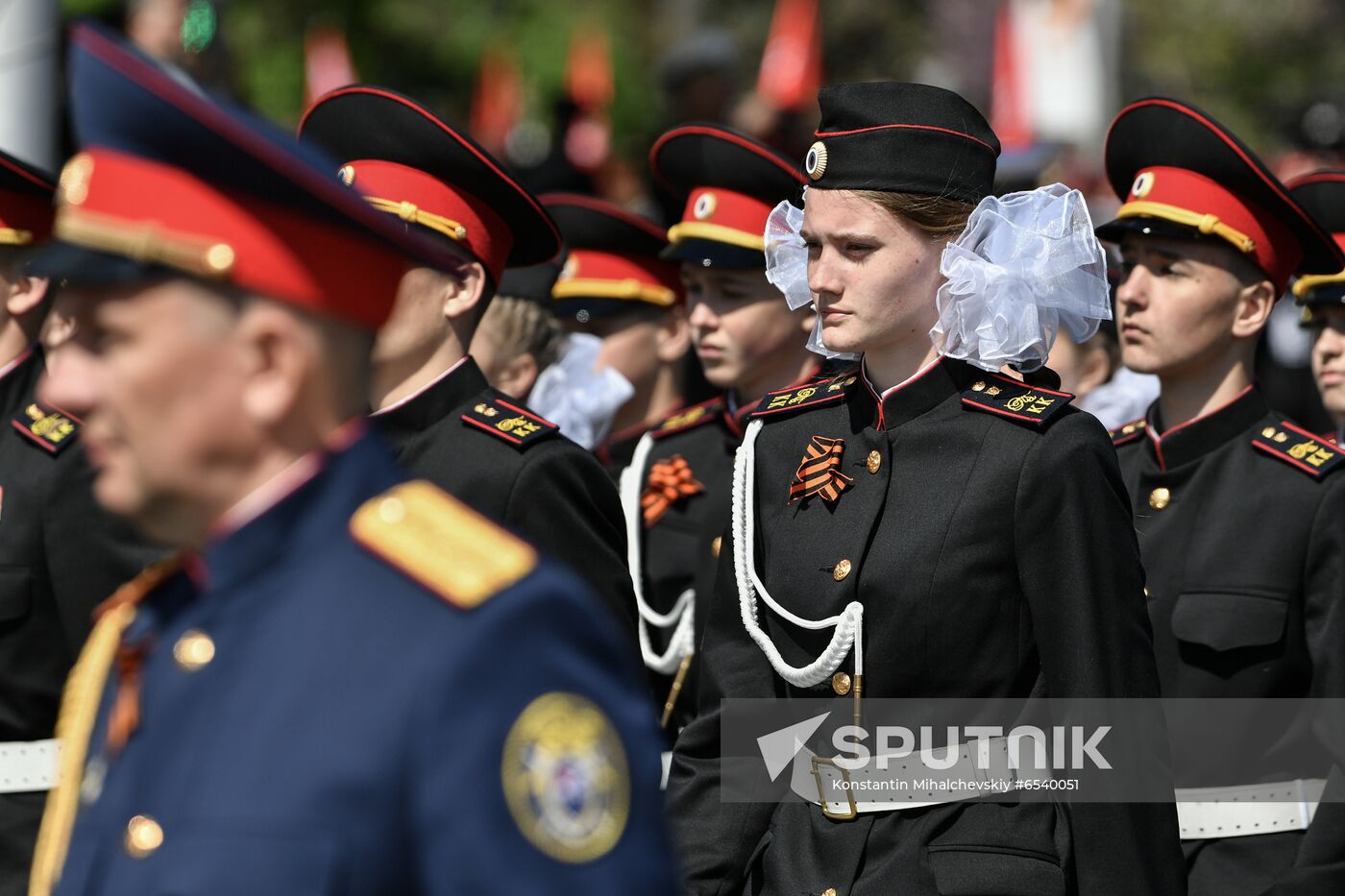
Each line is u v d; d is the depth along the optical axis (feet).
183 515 23.76
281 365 23.32
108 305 23.20
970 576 38.04
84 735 26.58
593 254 67.62
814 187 40.06
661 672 56.54
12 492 47.80
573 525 42.83
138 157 23.18
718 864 40.24
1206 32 255.09
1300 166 98.84
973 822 37.83
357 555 23.39
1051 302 40.32
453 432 43.83
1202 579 47.83
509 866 21.53
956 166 39.22
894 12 236.63
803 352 57.77
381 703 22.09
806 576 40.11
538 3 225.15
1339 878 43.47
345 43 204.44
